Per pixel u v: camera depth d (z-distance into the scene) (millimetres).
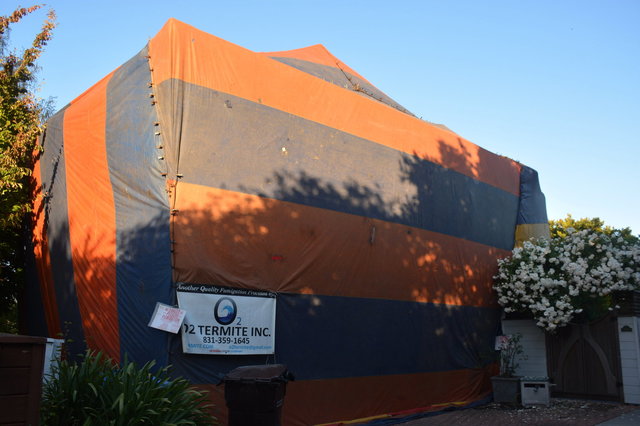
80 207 11188
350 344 11734
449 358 14180
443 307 14195
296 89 11984
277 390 7504
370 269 12430
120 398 6730
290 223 11117
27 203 13055
